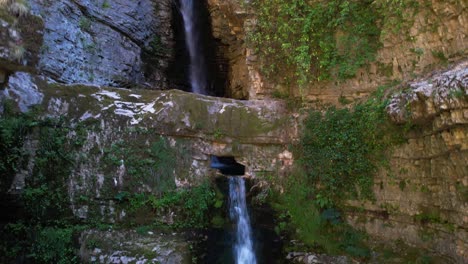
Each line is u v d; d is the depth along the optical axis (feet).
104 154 27.30
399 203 24.94
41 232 25.25
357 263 25.26
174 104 28.55
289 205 28.99
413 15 26.21
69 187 26.58
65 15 35.06
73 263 25.03
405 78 27.04
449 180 21.07
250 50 34.14
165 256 24.93
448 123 19.02
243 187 29.84
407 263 23.00
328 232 27.73
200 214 28.25
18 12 24.70
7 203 25.16
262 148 30.30
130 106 28.53
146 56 45.78
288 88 33.14
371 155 26.55
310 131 29.73
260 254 28.76
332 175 28.19
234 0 35.50
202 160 29.37
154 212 27.63
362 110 27.55
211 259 27.84
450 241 21.08
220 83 48.29
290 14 32.04
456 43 23.95
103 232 26.30
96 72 37.68
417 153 23.53
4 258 24.36
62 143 26.61
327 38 30.86
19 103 25.57
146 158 27.81
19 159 25.35
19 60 24.85
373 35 29.35
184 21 51.47
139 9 44.06
